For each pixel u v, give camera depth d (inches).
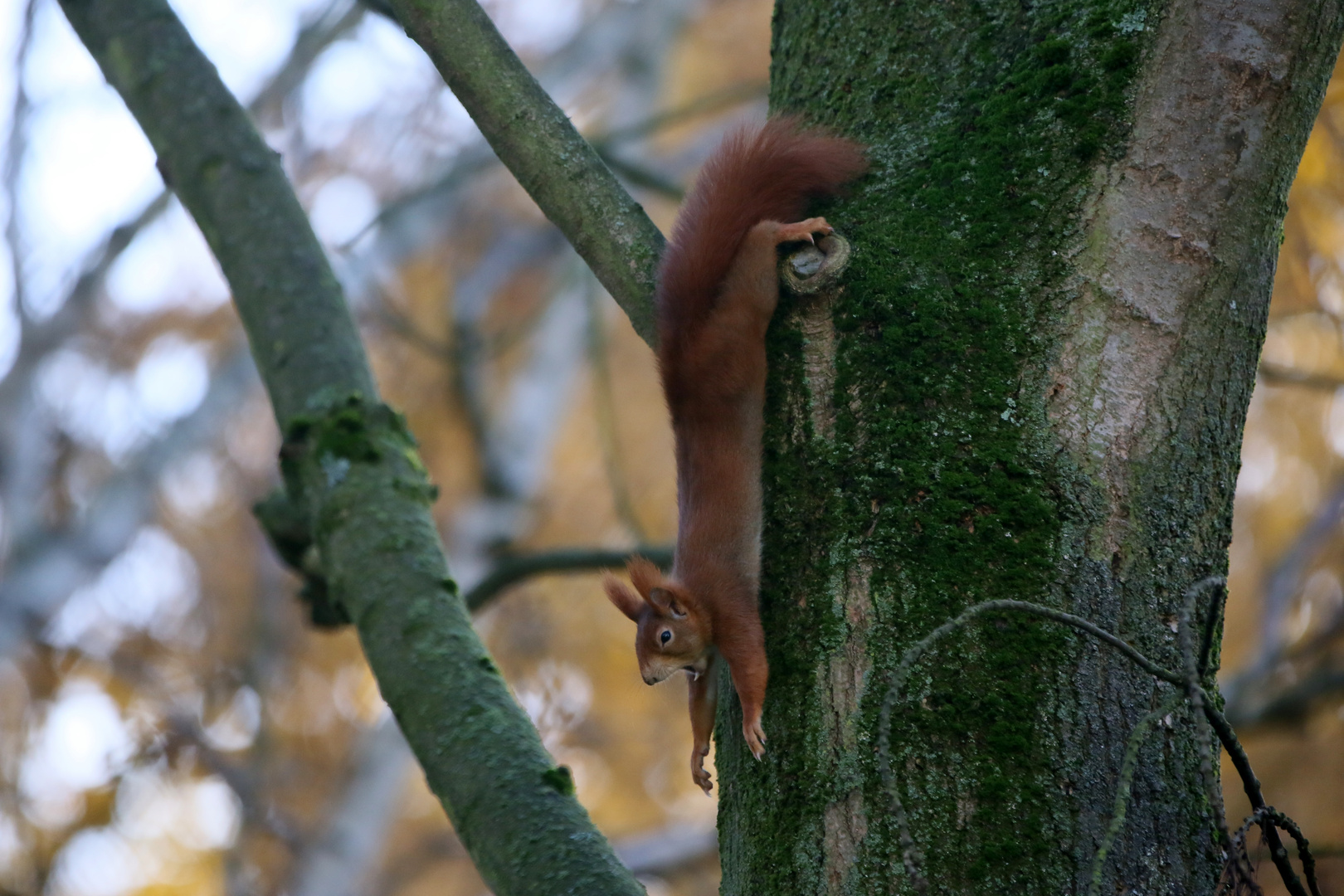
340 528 249.4
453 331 798.5
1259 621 679.7
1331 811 521.7
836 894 179.0
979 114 223.3
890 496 198.5
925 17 237.8
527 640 884.6
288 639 919.0
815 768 188.5
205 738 797.2
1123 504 197.8
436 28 265.0
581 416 960.3
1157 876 179.5
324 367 273.6
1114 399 202.4
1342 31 218.5
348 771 784.3
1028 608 170.6
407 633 231.0
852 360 210.1
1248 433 711.7
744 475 267.9
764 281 253.4
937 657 187.5
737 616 256.5
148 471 671.8
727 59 1041.5
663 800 868.0
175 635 901.2
